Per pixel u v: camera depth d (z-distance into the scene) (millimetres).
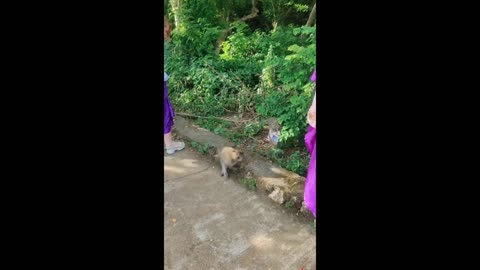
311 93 2936
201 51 5578
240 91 4586
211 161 3379
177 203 2682
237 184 2947
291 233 2307
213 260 2104
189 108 4605
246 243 2230
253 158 3162
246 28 6719
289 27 5895
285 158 3178
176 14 6082
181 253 2162
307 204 1854
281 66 3502
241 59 5402
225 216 2512
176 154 3564
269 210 2562
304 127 3154
